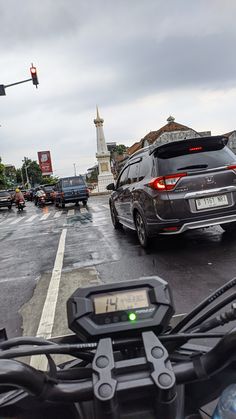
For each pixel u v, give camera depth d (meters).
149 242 6.68
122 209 8.47
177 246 6.74
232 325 1.97
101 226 11.43
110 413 1.02
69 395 1.10
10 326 3.84
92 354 1.30
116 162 79.50
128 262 6.02
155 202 5.87
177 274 5.00
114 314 1.24
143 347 1.23
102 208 19.50
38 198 29.97
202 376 1.16
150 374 1.08
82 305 1.26
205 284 4.44
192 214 5.74
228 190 5.80
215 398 1.31
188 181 5.74
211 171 5.80
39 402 1.14
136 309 1.25
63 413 1.25
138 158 7.14
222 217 5.81
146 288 1.30
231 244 6.41
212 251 6.07
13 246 9.41
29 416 1.22
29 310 4.27
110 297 1.28
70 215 17.12
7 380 1.02
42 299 4.63
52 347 1.20
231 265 5.14
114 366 1.11
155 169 6.00
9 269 6.65
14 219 18.58
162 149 5.94
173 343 1.37
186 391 1.30
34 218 17.72
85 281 5.24
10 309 4.38
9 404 1.17
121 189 8.33
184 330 1.60
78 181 24.55
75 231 10.95
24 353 1.17
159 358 1.12
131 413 1.08
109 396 1.02
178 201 5.73
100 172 45.53
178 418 1.10
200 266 5.26
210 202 5.79
